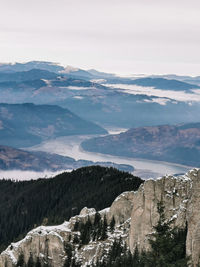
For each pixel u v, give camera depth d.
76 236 185.50
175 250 86.56
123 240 169.00
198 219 116.94
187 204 130.75
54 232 186.62
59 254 181.50
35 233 190.00
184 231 123.75
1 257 194.88
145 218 149.38
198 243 114.00
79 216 194.75
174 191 146.38
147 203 149.62
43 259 183.62
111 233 179.62
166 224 89.88
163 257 84.81
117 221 183.25
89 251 174.50
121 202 184.38
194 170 148.12
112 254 163.12
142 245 148.38
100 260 166.50
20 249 192.38
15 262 189.88
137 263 137.25
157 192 148.88
